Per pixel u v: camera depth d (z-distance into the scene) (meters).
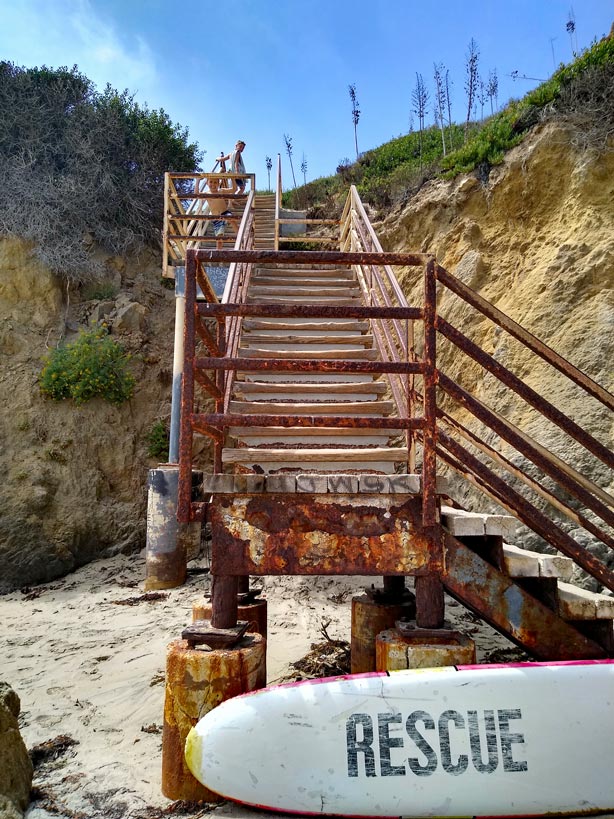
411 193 12.58
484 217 10.60
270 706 2.70
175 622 6.71
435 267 3.14
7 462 10.06
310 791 2.57
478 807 2.52
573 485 3.16
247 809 2.80
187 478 3.05
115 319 12.38
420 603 3.11
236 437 5.45
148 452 11.44
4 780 2.89
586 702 2.66
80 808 2.92
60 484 10.23
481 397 9.00
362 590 7.74
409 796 2.53
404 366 3.06
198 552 10.05
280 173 11.84
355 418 3.00
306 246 14.48
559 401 7.71
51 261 12.26
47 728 3.99
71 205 13.13
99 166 14.18
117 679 4.94
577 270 8.43
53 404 10.93
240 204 12.27
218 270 10.02
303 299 7.52
